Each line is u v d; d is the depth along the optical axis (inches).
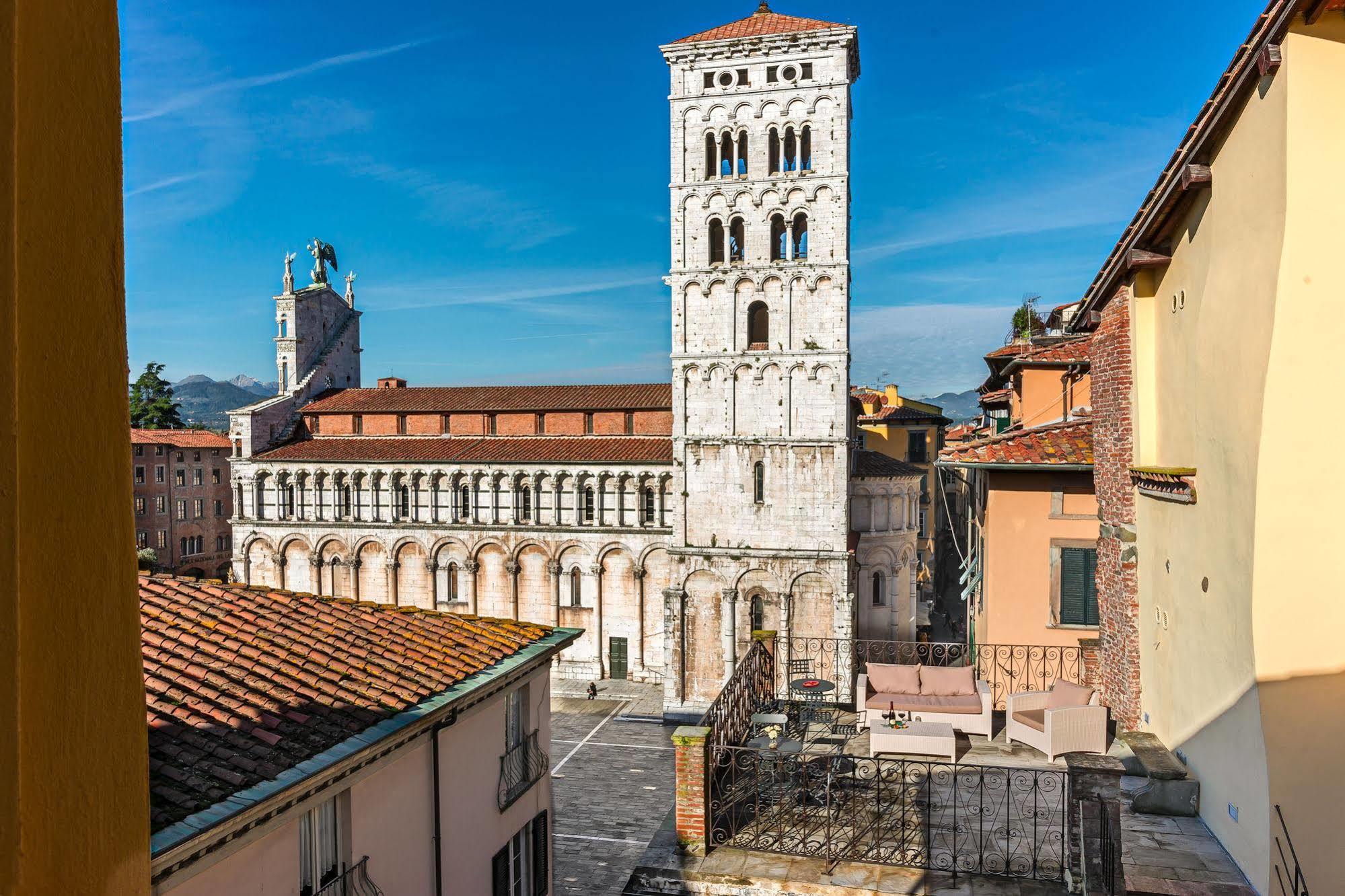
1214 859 592.1
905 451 3238.2
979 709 912.9
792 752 698.2
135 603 135.9
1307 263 520.1
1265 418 538.3
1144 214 721.0
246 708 557.3
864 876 596.7
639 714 2175.2
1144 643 794.8
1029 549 1112.2
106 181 129.3
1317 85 509.4
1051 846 633.6
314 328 3016.7
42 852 117.3
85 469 125.6
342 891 562.3
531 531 2470.5
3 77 110.5
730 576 2112.5
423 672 696.4
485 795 750.5
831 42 2005.4
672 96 2106.3
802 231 2165.4
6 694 112.0
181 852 423.8
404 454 2620.6
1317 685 537.0
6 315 111.1
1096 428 928.9
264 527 2659.9
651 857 633.0
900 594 2303.2
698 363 2122.3
